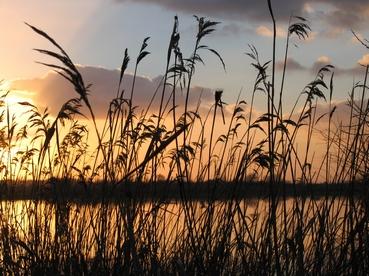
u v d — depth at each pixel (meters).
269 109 3.69
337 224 4.46
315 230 4.46
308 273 4.17
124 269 3.77
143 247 4.39
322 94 4.64
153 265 4.26
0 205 7.13
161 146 1.98
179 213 4.99
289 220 4.36
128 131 4.80
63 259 5.06
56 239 5.15
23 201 7.04
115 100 4.39
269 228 3.86
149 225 4.68
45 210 5.84
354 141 4.38
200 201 4.91
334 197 4.47
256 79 4.54
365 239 4.02
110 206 4.43
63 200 5.38
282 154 4.45
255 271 4.08
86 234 5.43
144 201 4.51
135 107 4.85
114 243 4.71
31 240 5.95
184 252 4.68
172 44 3.83
